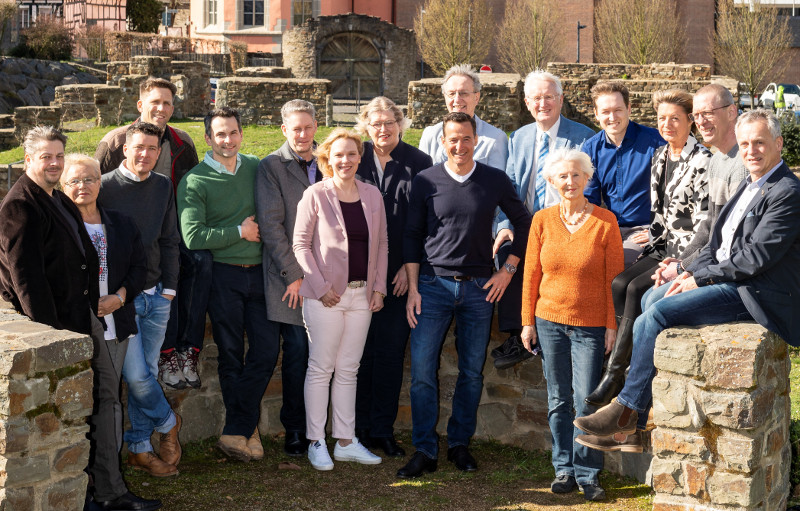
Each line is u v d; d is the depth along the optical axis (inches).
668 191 202.2
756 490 170.2
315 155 216.5
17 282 170.6
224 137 213.0
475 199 211.2
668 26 1262.3
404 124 228.7
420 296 216.8
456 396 224.5
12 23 1325.0
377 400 232.7
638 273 199.6
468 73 233.5
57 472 164.4
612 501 202.5
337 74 1270.9
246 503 197.2
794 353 298.8
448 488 210.7
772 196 168.6
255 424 226.7
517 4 1312.7
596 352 199.3
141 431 209.8
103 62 1277.1
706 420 171.0
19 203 170.7
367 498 202.8
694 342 170.7
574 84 878.4
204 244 212.4
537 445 238.5
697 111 188.7
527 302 207.3
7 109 1111.6
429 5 1269.7
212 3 1364.4
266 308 220.5
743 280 172.9
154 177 204.4
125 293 189.8
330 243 211.6
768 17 1221.1
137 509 188.1
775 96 1138.7
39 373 159.0
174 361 215.2
